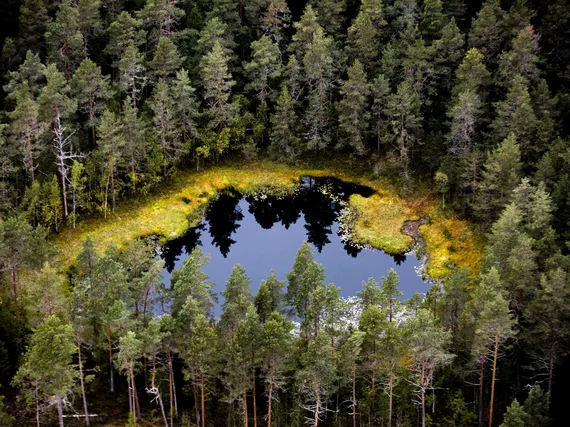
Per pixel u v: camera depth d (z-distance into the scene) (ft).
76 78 296.51
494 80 311.27
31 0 328.29
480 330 175.32
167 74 322.96
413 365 186.70
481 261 264.93
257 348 171.53
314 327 192.34
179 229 300.81
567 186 247.70
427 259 276.82
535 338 188.24
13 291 233.35
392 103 306.76
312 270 199.52
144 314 197.06
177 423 191.93
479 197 274.57
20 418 185.98
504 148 263.49
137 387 203.92
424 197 307.99
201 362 174.19
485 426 187.11
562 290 180.65
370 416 184.55
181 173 328.90
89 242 214.28
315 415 176.14
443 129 315.78
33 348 160.66
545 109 291.58
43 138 285.23
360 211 309.22
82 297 190.60
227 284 197.16
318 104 331.36
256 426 185.78
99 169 291.58
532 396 169.78
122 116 303.07
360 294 199.21
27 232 214.07
